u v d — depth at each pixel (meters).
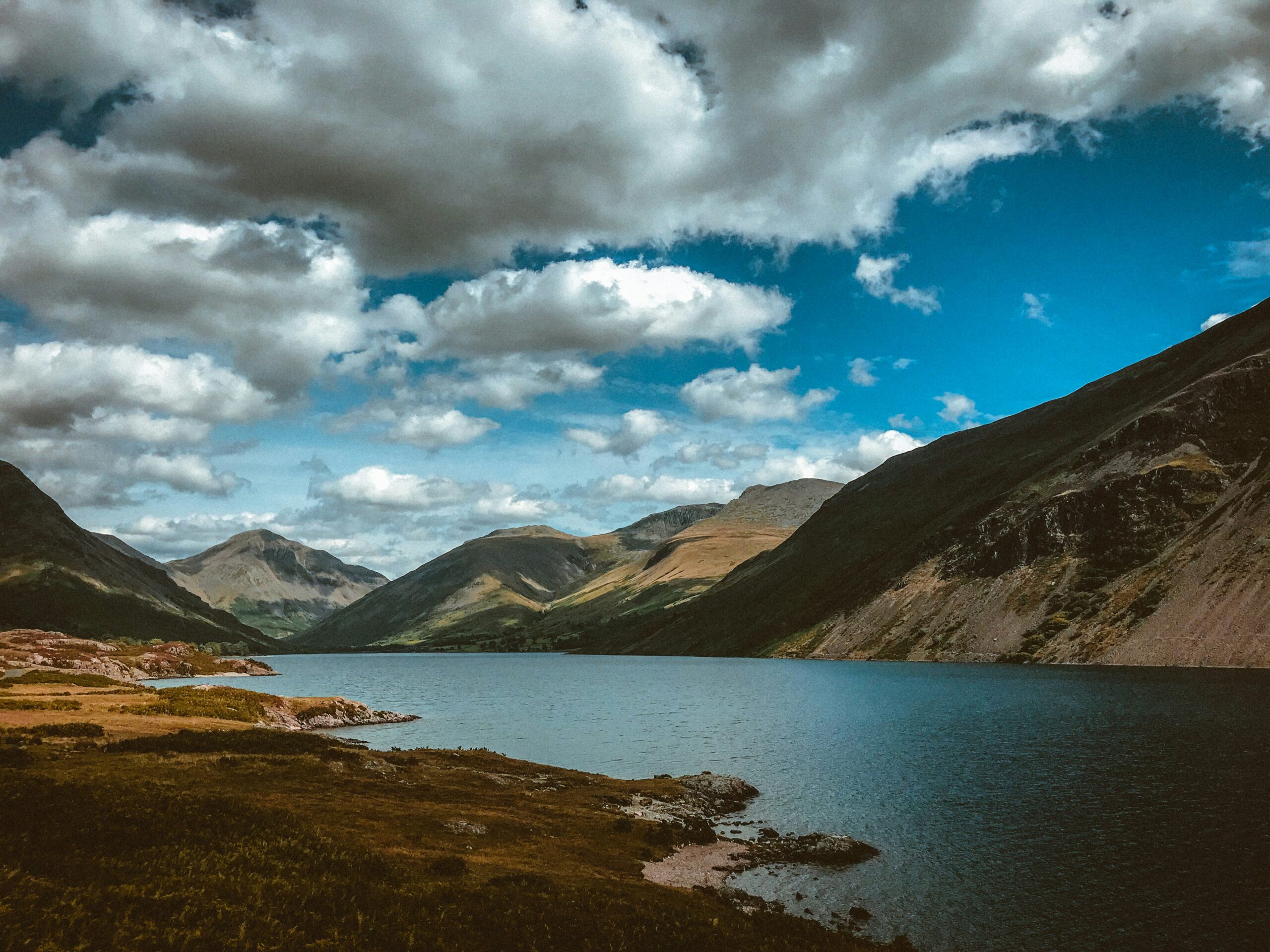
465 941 22.70
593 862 37.72
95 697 85.75
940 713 103.00
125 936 19.06
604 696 157.88
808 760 74.38
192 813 30.58
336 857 28.36
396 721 114.50
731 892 34.88
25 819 26.97
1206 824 44.28
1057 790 54.66
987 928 32.25
